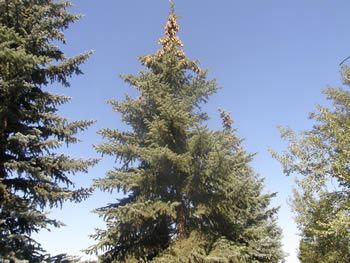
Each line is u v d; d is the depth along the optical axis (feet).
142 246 33.37
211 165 30.99
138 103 38.32
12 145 27.61
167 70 41.16
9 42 23.85
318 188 27.27
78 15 35.99
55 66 32.73
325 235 26.81
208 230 32.81
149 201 32.12
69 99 34.09
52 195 28.60
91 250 30.73
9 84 25.39
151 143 37.93
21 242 25.49
